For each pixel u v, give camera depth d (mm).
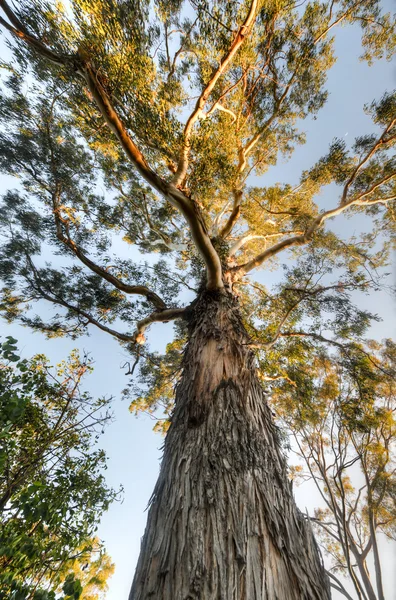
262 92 6488
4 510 2361
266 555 1540
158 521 1860
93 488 3199
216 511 1719
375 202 6180
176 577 1478
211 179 4031
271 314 6977
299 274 6562
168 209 7227
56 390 3662
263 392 3068
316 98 6734
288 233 7488
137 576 1644
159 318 4957
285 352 6812
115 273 6926
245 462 2016
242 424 2318
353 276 5836
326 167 6691
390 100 5652
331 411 7285
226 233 6406
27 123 5484
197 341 3344
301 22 5883
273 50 5965
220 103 5832
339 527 7344
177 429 2473
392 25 5918
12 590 1599
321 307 6258
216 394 2564
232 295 4414
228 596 1351
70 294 6754
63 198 6395
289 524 1773
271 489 1921
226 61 4188
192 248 6801
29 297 6375
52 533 2664
